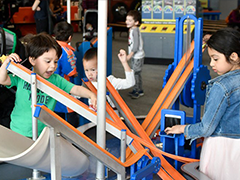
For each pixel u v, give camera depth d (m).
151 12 6.64
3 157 1.72
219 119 1.94
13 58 2.10
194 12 6.21
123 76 5.64
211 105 1.94
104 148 1.79
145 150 2.05
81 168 2.12
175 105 2.97
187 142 2.77
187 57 2.75
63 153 1.84
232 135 1.96
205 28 8.27
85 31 4.01
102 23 1.64
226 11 13.72
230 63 1.91
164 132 2.35
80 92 2.19
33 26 9.20
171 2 6.39
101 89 1.73
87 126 3.17
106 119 1.96
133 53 4.46
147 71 6.17
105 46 1.68
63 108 3.03
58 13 8.59
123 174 1.80
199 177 1.94
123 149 1.92
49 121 1.44
